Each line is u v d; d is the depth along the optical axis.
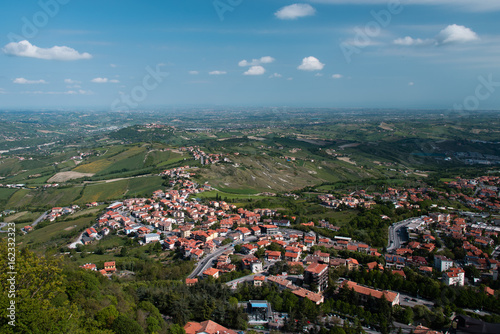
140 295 135.00
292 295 141.75
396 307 134.50
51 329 80.50
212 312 128.25
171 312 126.88
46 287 90.69
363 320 132.00
